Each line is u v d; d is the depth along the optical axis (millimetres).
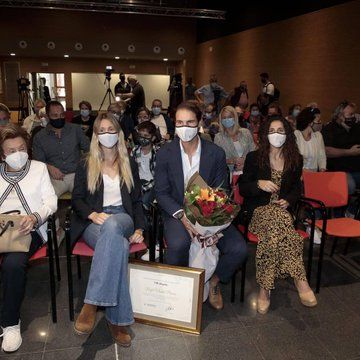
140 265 2115
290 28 8117
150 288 2135
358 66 6070
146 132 3178
